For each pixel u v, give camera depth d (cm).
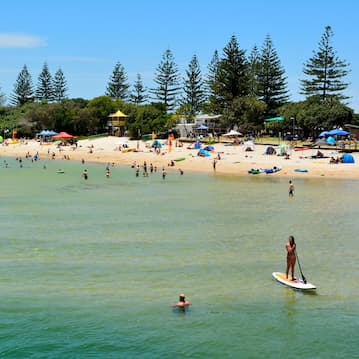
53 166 7775
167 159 7925
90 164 8131
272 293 1781
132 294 1766
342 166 6206
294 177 5725
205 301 1700
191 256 2278
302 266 2119
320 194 4359
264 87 10925
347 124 8800
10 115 14338
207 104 12056
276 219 3191
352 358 1323
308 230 2845
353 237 2659
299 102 9838
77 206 3791
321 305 1669
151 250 2389
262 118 10406
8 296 1734
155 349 1365
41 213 3450
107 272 2023
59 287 1836
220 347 1377
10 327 1488
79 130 12900
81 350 1355
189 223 3075
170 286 1855
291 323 1527
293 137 8894
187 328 1488
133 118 12162
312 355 1337
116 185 5234
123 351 1353
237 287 1844
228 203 3897
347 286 1858
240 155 7612
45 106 13438
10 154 10444
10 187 5050
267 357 1325
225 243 2538
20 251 2366
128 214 3412
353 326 1508
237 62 10931
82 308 1631
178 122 11800
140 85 14625
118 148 9781
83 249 2406
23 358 1312
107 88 14775
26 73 15650
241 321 1540
